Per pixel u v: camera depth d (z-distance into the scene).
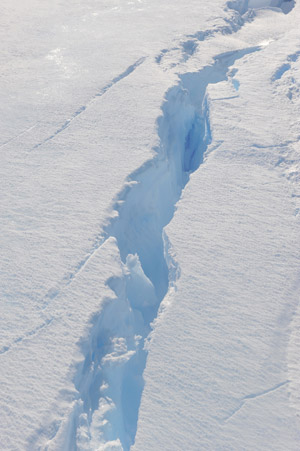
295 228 5.99
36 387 4.47
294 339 4.94
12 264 5.54
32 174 6.78
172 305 5.24
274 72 8.85
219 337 4.95
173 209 7.51
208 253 5.72
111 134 7.44
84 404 4.72
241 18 11.45
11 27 10.89
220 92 8.47
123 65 9.11
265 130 7.48
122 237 6.32
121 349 5.20
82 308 5.08
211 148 7.25
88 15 11.41
